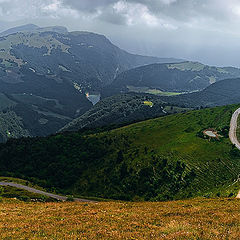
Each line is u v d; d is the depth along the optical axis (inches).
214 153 3577.8
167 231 797.2
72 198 3582.7
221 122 5012.3
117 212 1203.9
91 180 4303.6
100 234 798.5
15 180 4539.9
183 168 3410.4
